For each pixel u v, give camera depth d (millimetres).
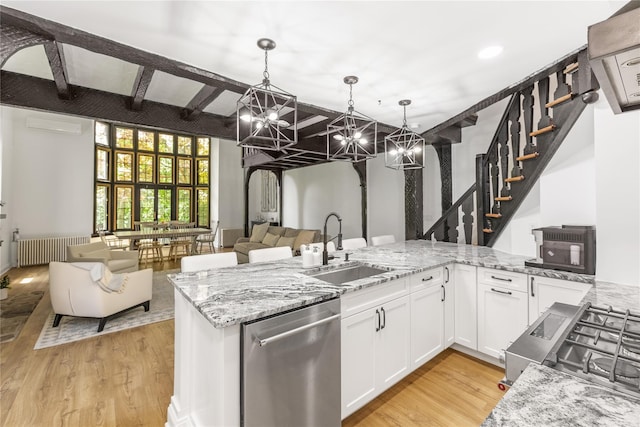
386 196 5441
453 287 2695
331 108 3158
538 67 2277
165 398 2061
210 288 1746
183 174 9531
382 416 1896
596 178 1916
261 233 7082
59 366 2443
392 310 2062
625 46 799
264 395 1370
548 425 604
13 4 1544
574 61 2150
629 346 923
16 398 2029
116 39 1882
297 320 1487
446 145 4340
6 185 5621
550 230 2197
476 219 3674
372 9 1625
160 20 1699
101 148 7855
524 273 2256
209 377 1428
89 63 2555
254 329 1336
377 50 2041
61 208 6527
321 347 1580
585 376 773
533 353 882
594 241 2027
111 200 8078
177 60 2143
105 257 4801
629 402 669
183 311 1733
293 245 5641
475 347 2564
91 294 3090
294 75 2406
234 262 2600
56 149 6480
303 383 1510
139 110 3369
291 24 1753
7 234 5738
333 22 1736
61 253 6379
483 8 1619
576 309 1250
